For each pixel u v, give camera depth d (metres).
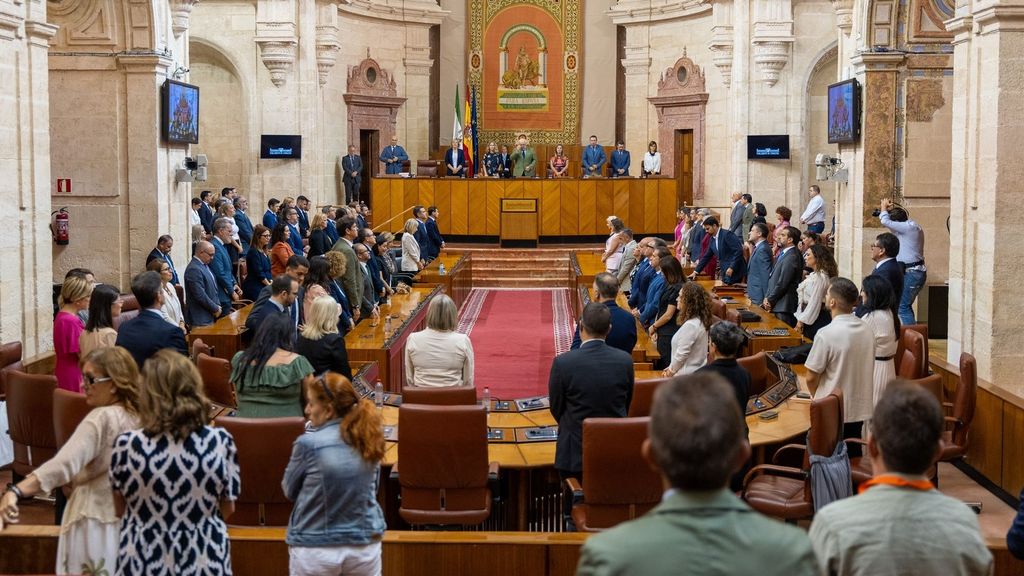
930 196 13.39
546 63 26.86
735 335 6.15
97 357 4.57
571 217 22.83
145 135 13.55
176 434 4.11
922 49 13.15
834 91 14.11
